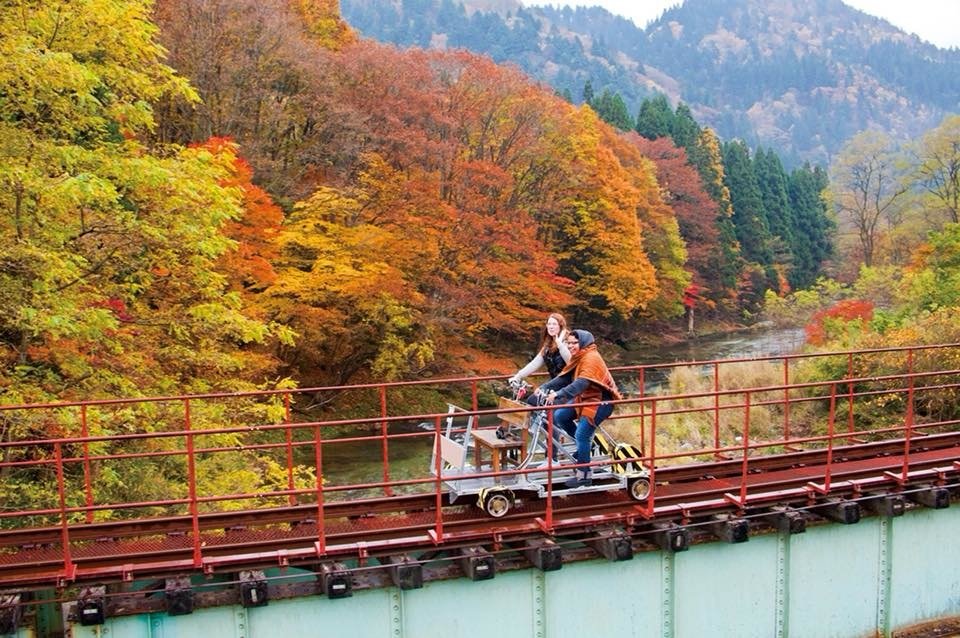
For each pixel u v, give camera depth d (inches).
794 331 2085.4
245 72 1254.9
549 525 360.8
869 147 2733.8
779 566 414.3
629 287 1836.9
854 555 431.8
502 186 1449.3
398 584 337.4
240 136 1237.7
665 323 2374.5
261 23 1274.6
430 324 1207.6
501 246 1330.0
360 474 906.7
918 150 2269.9
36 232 462.0
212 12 1227.2
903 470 438.9
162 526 350.6
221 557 329.1
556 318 375.9
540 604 369.4
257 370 765.9
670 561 390.3
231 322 526.0
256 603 320.8
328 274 953.5
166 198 505.0
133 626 321.4
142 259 510.6
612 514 379.6
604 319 2055.9
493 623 364.5
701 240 2613.2
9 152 449.4
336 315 1026.1
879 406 854.5
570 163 1674.5
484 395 1315.2
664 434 880.3
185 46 1216.2
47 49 456.8
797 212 3499.0
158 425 518.3
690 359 1875.0
